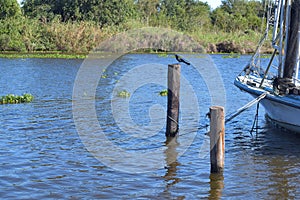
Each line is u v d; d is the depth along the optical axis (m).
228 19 69.69
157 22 61.41
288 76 14.30
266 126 15.99
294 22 14.07
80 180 10.67
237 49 56.47
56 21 56.94
